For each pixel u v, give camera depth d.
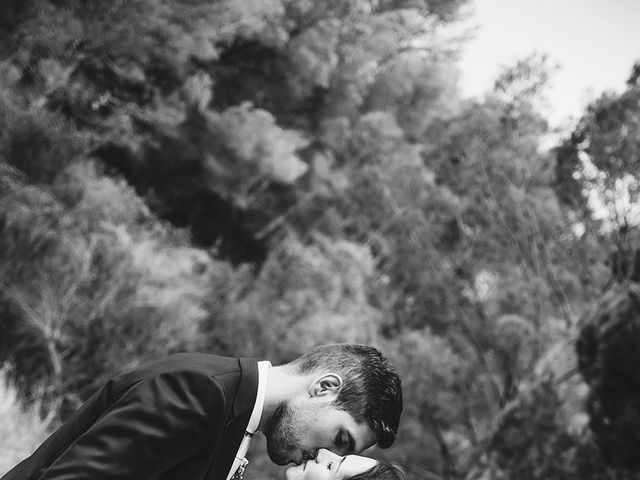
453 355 9.98
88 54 7.93
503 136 9.38
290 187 11.47
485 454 9.41
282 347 9.41
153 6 7.84
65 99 8.30
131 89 9.03
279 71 10.73
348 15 11.35
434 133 10.43
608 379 6.53
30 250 6.74
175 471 1.58
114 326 7.11
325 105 11.72
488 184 9.52
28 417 6.02
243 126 9.69
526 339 9.52
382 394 1.67
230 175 10.13
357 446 1.66
